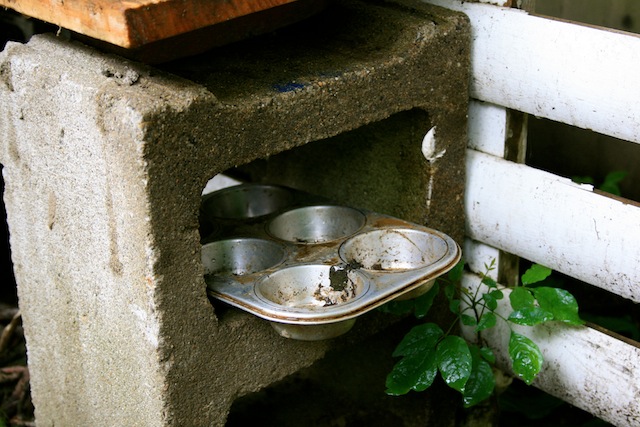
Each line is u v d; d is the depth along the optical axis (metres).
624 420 2.03
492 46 2.02
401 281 1.78
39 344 2.07
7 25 2.81
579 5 2.67
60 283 1.90
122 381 1.82
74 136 1.68
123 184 1.59
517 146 2.15
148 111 1.51
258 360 1.84
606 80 1.84
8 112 1.86
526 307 1.99
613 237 1.92
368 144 2.21
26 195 1.91
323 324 1.75
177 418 1.75
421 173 2.12
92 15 1.51
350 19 2.03
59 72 1.70
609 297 2.80
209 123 1.59
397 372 1.98
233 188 2.25
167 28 1.50
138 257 1.63
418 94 1.98
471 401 2.04
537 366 1.97
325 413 2.49
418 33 1.94
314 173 2.40
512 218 2.11
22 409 2.50
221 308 1.81
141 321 1.69
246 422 2.47
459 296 2.27
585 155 2.85
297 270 1.85
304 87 1.74
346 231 2.10
